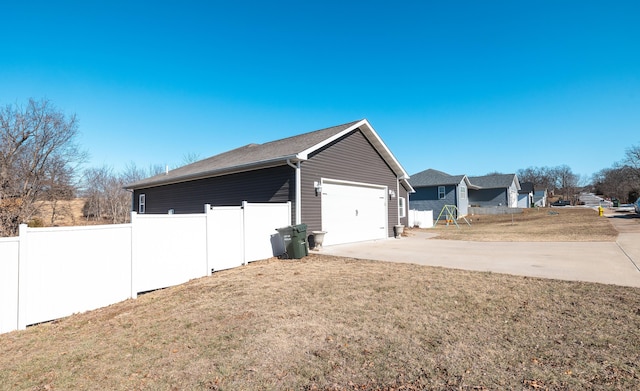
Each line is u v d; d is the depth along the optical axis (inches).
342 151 522.0
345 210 523.5
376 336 157.2
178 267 289.7
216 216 332.8
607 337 147.9
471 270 301.4
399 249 454.6
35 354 156.4
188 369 131.5
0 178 710.5
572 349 137.3
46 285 209.5
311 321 179.5
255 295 234.7
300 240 388.5
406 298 217.0
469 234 675.4
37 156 774.5
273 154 480.4
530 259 354.3
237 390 114.7
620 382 111.0
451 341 148.9
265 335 162.1
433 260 362.3
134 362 140.5
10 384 126.7
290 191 442.6
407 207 861.8
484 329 161.9
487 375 118.7
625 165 1786.4
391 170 649.0
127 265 252.2
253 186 498.3
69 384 124.6
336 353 140.7
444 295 221.1
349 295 227.5
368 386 114.7
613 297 206.1
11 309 194.1
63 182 827.4
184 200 656.4
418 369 124.9
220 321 185.9
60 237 217.3
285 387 115.6
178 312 207.3
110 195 1204.5
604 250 399.2
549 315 178.9
